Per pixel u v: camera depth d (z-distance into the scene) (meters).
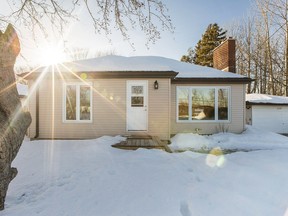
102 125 10.44
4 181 3.18
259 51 29.75
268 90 29.19
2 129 2.99
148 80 10.45
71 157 6.54
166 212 3.23
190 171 5.12
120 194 3.84
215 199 3.62
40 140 9.51
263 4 27.16
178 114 12.41
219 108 12.38
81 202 3.59
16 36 3.33
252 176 4.61
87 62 12.39
